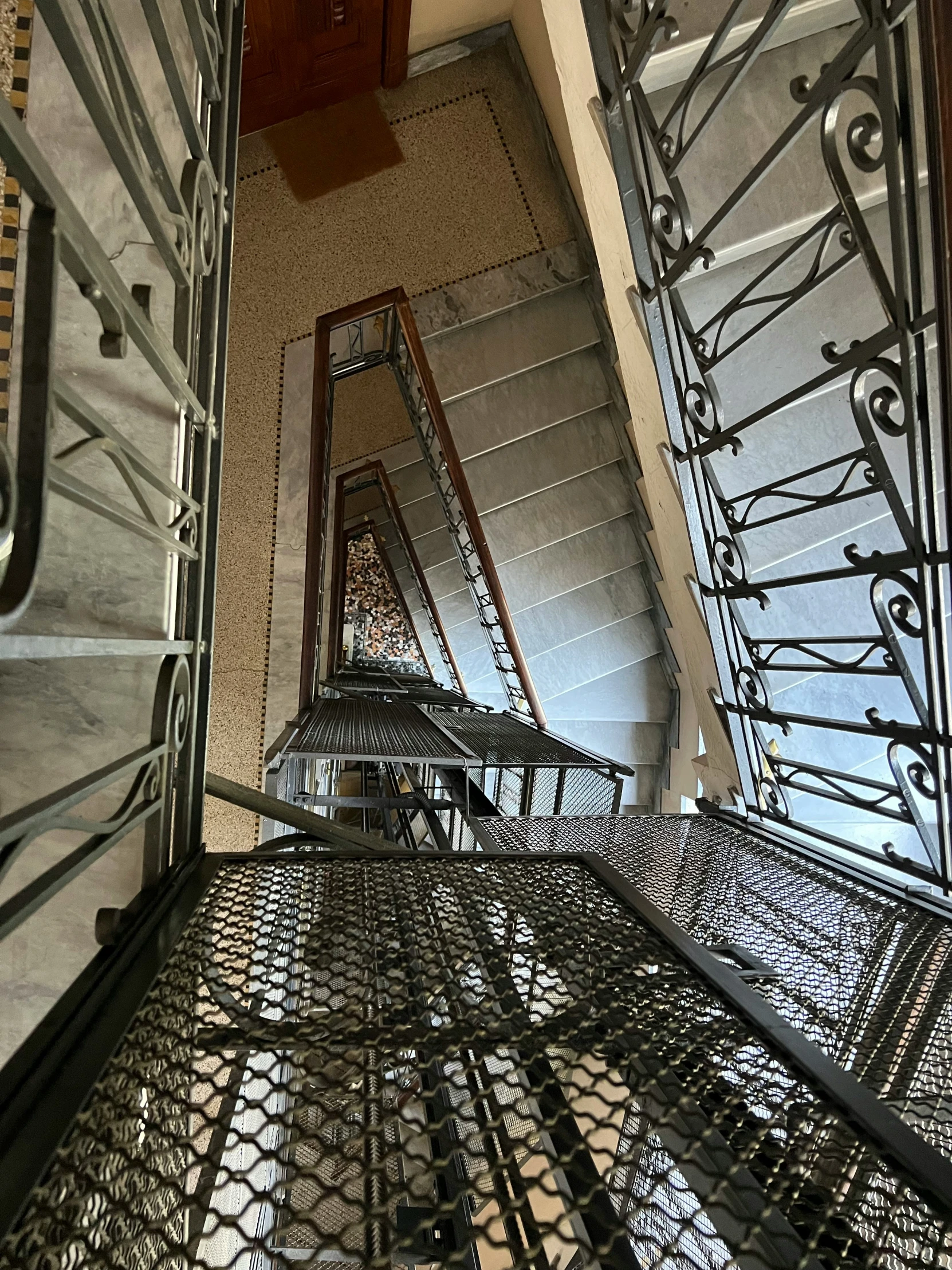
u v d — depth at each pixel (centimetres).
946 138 95
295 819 156
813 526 233
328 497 623
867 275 215
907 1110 91
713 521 195
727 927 134
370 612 858
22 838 62
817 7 194
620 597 542
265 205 399
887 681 252
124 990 86
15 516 57
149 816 112
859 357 132
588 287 471
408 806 249
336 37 374
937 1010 108
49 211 60
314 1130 67
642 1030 88
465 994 94
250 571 368
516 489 512
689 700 530
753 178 137
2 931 61
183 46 125
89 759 128
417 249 420
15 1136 63
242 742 365
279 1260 55
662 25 150
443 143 421
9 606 55
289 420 377
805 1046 85
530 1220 60
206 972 92
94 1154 63
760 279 152
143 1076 73
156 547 126
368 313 407
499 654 514
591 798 284
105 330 78
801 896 150
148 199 85
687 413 188
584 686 554
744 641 192
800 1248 63
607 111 179
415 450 632
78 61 64
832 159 126
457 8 391
